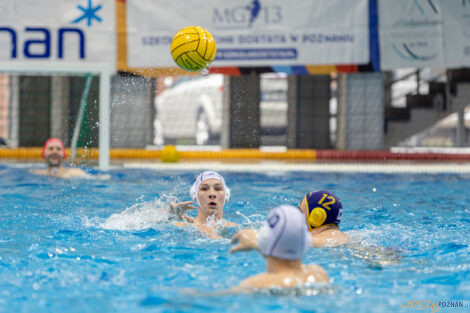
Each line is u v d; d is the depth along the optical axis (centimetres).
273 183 1634
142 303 527
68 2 2505
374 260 721
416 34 2514
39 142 2916
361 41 2538
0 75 2877
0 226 934
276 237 544
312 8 2538
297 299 530
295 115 2978
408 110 2850
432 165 2186
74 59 2520
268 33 2552
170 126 3588
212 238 857
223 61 2566
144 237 861
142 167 2111
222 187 980
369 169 2044
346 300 536
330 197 862
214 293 555
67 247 781
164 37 2552
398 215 1099
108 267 675
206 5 2547
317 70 2558
